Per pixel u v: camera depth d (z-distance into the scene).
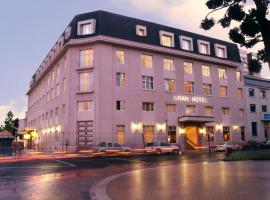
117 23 39.31
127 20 40.53
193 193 9.19
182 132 42.34
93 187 11.33
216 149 39.78
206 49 47.69
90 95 36.94
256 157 23.88
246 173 13.98
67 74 38.72
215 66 48.28
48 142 46.78
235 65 50.22
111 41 37.69
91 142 36.19
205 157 28.45
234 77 50.59
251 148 43.50
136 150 35.28
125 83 38.69
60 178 14.43
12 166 20.81
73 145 36.62
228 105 48.62
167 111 41.94
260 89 54.31
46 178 14.44
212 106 46.66
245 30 14.49
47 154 32.66
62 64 41.91
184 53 43.91
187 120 41.12
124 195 9.34
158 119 40.53
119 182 12.48
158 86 41.34
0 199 9.08
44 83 54.22
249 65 15.84
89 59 38.25
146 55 41.41
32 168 19.48
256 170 15.31
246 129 50.16
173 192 9.53
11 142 33.75
